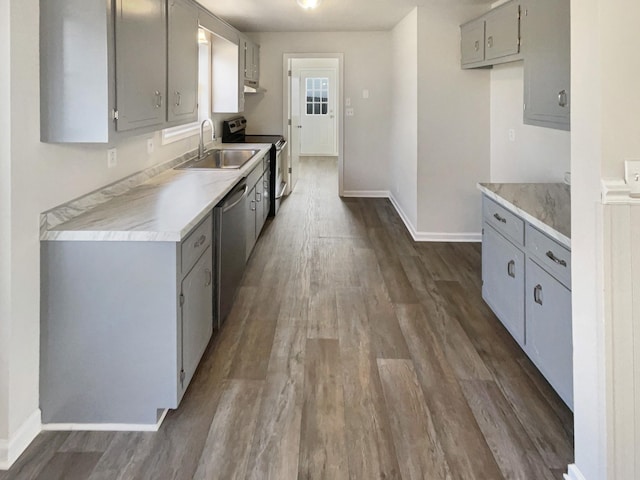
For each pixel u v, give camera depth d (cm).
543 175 413
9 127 192
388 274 440
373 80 764
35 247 211
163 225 222
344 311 358
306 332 324
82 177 254
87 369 221
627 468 166
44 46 212
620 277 162
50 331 219
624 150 160
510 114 477
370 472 196
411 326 333
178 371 224
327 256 493
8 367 197
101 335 219
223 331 324
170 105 306
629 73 158
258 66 736
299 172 1091
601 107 160
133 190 307
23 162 202
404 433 220
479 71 521
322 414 235
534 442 214
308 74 1359
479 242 545
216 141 612
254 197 491
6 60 190
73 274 216
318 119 1378
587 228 173
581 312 180
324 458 204
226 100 565
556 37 297
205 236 275
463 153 534
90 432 221
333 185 925
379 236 570
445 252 508
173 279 217
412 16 552
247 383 262
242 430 222
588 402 176
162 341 220
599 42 159
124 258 215
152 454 206
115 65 223
